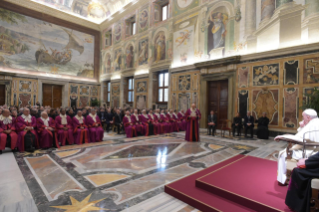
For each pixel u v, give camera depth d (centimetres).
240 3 977
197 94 1172
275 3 854
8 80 1449
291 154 311
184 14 1248
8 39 1466
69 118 743
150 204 294
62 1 1700
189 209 285
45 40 1647
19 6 1505
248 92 938
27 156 548
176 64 1298
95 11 1928
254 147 671
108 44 1952
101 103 1952
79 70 1856
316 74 740
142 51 1551
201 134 965
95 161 505
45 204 286
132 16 1659
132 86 1719
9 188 337
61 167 454
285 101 821
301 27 781
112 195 318
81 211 269
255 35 924
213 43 1096
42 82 1622
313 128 298
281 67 832
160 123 1030
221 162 492
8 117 591
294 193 242
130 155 566
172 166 466
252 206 269
